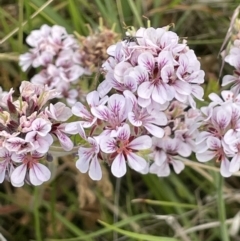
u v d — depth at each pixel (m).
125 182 0.30
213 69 0.30
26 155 0.19
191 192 0.30
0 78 0.30
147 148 0.18
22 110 0.18
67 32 0.29
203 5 0.30
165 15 0.31
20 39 0.28
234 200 0.28
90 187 0.29
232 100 0.20
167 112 0.21
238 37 0.23
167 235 0.28
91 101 0.19
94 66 0.25
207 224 0.27
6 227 0.29
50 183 0.29
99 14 0.30
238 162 0.19
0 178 0.19
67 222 0.27
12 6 0.31
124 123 0.18
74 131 0.18
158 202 0.26
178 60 0.18
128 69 0.18
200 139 0.19
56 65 0.26
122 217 0.28
